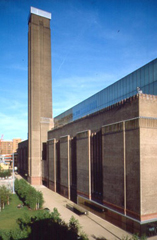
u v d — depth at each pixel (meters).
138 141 28.30
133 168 29.00
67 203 46.88
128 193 29.72
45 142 76.38
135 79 39.19
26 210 41.72
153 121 29.56
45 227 24.72
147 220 27.48
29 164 77.62
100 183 37.47
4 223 34.25
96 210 37.62
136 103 30.17
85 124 44.72
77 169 45.28
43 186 71.12
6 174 94.69
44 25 82.44
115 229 30.56
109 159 34.19
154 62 35.03
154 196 28.53
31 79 77.25
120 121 33.06
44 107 78.62
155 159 29.25
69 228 26.25
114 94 44.44
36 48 79.19
